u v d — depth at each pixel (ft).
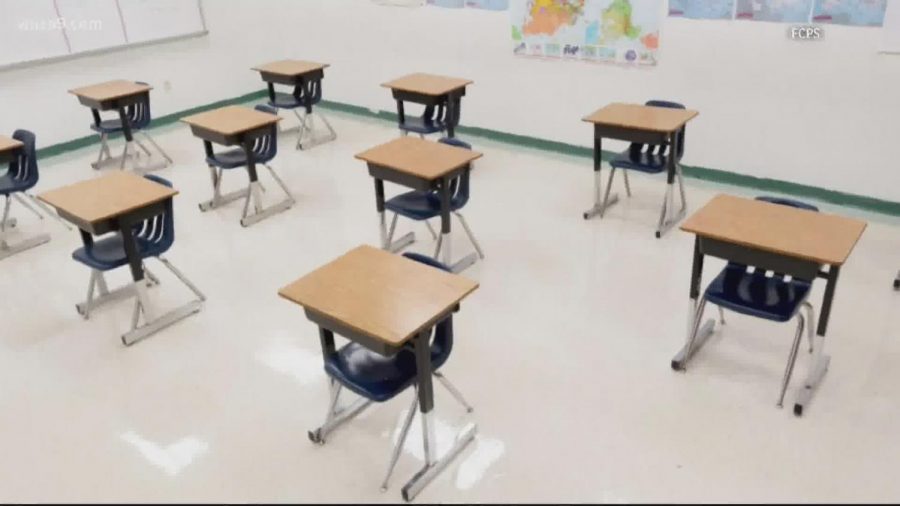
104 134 19.21
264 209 15.89
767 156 15.64
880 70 13.50
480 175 17.76
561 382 9.61
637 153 14.35
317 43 24.11
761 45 14.74
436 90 16.85
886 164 14.15
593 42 17.28
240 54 25.48
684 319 10.97
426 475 7.98
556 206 15.62
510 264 13.00
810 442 8.29
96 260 10.93
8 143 14.30
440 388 9.57
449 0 19.69
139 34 22.13
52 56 20.07
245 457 8.54
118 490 8.11
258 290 12.48
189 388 9.86
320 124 23.13
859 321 10.68
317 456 8.52
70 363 10.56
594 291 11.93
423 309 7.41
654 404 9.08
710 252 9.02
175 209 16.34
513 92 19.53
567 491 7.80
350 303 7.59
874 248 13.01
